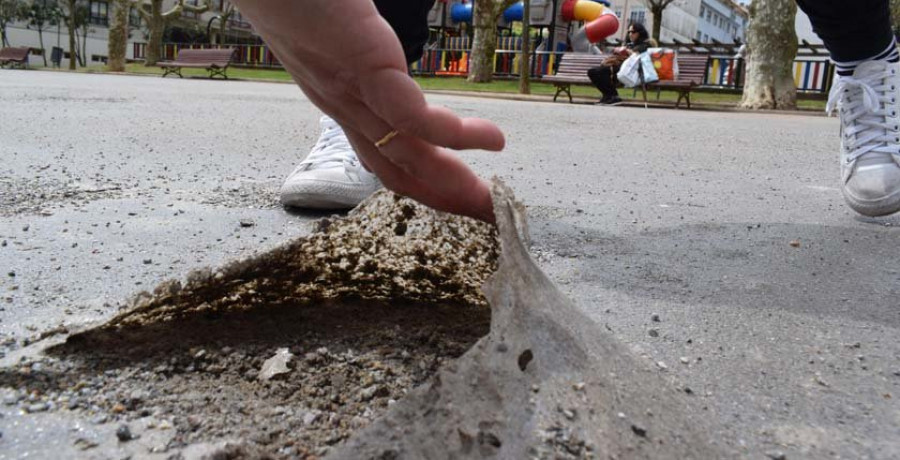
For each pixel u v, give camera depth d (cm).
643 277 168
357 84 92
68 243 187
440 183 108
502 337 82
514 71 2120
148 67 2505
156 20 2558
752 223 230
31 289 149
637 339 129
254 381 105
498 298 85
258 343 116
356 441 75
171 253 181
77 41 4166
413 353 113
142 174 300
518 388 79
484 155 399
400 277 133
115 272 163
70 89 891
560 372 82
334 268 128
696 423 89
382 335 119
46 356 109
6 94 745
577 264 179
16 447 87
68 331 114
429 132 92
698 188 305
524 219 102
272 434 91
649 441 79
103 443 88
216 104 723
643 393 87
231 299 126
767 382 112
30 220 212
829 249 195
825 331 135
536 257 186
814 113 1054
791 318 142
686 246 199
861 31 220
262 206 241
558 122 664
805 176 349
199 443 89
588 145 473
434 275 132
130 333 117
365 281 133
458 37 2744
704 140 530
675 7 4559
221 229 208
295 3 83
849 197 234
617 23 2072
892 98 227
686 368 117
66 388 101
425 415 76
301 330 121
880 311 146
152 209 233
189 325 121
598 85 1189
